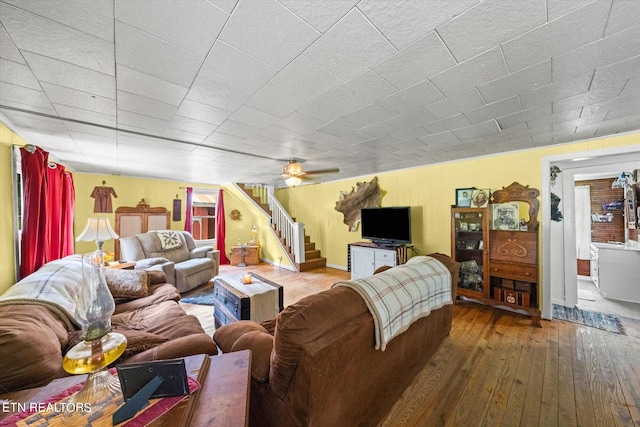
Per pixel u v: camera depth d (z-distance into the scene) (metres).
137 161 4.00
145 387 0.82
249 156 3.70
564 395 1.81
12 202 2.36
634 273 3.62
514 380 1.98
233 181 6.40
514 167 3.43
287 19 1.11
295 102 1.94
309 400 1.07
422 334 2.01
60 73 1.50
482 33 1.21
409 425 1.57
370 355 1.42
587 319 3.09
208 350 1.46
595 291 4.12
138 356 1.39
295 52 1.34
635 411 1.66
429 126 2.48
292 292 4.36
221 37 1.21
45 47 1.26
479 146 3.22
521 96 1.87
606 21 1.13
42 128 2.44
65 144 2.99
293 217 7.26
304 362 1.07
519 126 2.50
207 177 5.77
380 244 4.73
